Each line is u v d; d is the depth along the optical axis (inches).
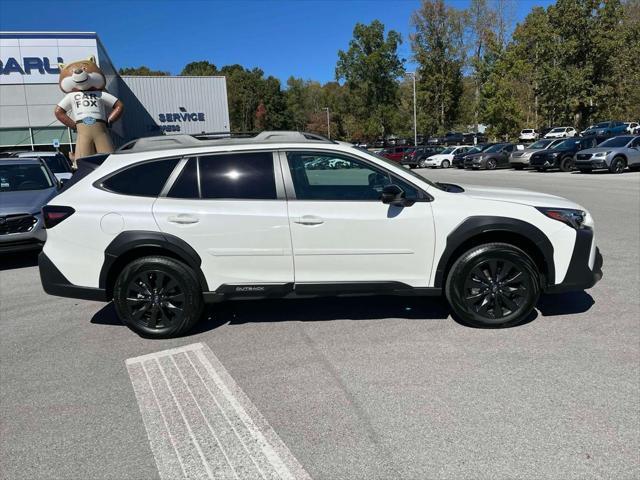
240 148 174.9
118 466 107.4
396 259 171.8
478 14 2233.0
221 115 1754.4
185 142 178.5
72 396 138.5
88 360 162.4
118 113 636.1
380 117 2738.7
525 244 176.1
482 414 122.0
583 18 1347.2
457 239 169.3
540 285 176.2
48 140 1090.7
